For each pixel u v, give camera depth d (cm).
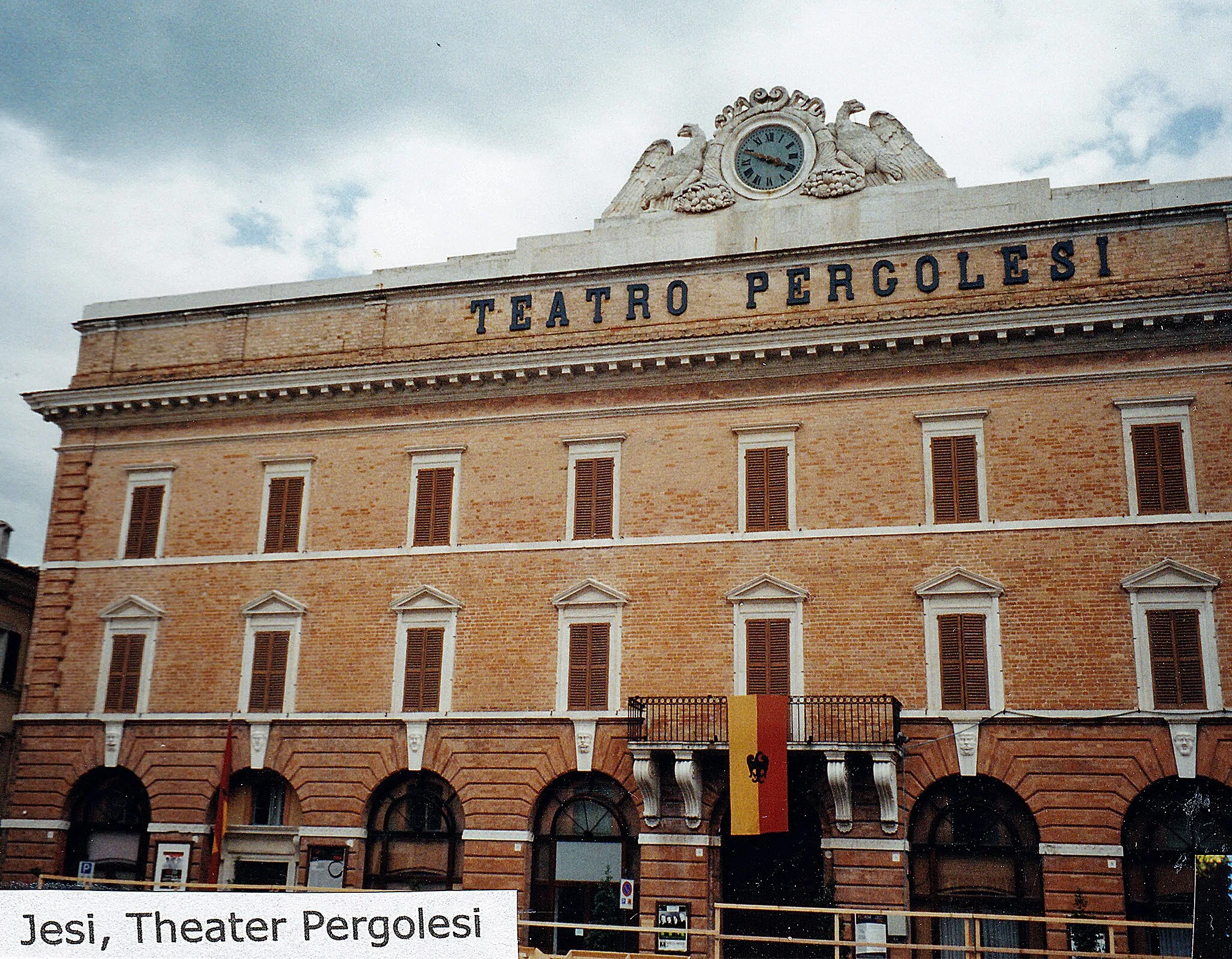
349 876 2956
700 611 2891
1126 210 2930
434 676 3033
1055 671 2653
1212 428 2702
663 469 3014
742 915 2719
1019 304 2892
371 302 3394
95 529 3422
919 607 2764
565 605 2978
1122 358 2786
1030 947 2562
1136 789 2556
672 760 2778
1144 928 2512
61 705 3288
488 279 3275
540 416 3136
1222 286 2778
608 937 2784
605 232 3288
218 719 3139
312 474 3281
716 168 3250
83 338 3638
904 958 2567
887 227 3077
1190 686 2578
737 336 2962
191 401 3391
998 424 2828
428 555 3117
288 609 3172
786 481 2927
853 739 2694
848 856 2642
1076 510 2731
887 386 2912
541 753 2908
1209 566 2628
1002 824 2645
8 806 3228
